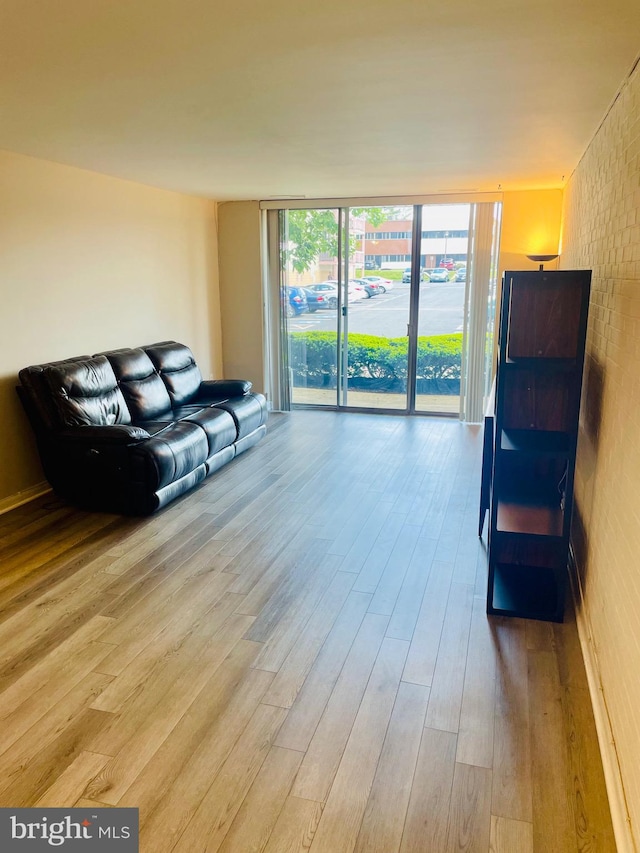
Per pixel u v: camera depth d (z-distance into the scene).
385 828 1.66
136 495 3.79
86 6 1.73
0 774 1.85
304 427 6.16
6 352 3.94
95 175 4.63
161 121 3.06
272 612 2.75
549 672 2.32
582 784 1.80
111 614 2.73
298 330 6.77
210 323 6.58
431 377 6.53
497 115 2.94
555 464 3.13
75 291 4.52
